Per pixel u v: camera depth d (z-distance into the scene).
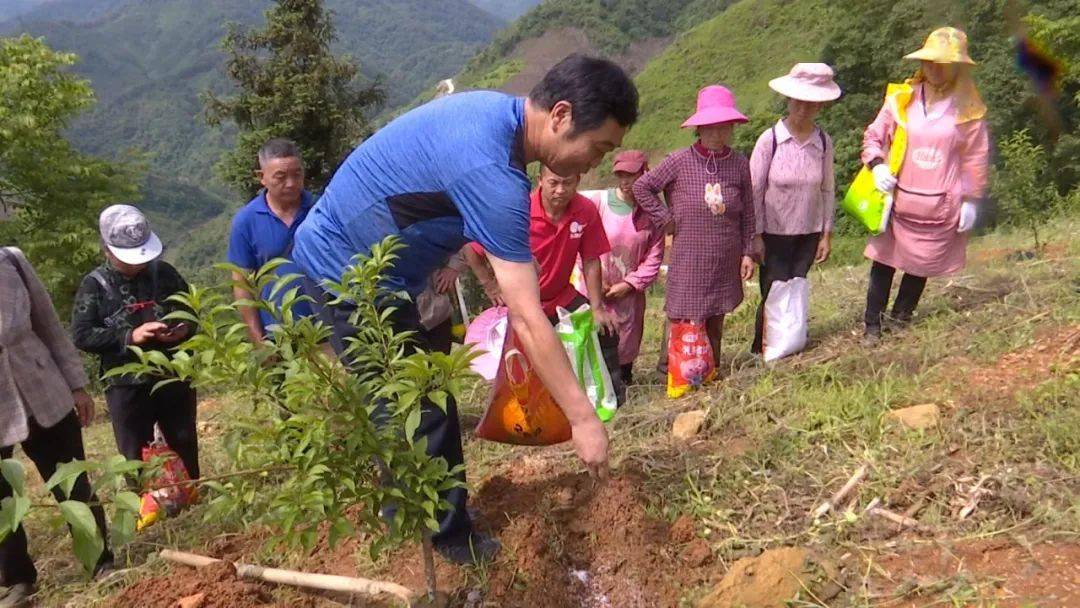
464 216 2.40
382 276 2.36
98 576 3.52
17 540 3.46
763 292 5.23
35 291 3.52
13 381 3.28
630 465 3.58
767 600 2.57
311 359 2.21
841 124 28.20
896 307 4.96
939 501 2.88
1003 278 5.39
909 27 25.66
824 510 2.98
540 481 3.59
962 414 3.40
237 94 23.11
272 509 2.30
